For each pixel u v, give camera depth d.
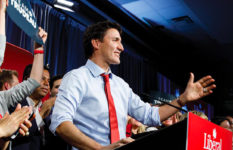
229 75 8.17
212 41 6.47
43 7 4.27
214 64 7.79
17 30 3.66
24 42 3.72
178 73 7.67
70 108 1.11
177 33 6.21
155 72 7.02
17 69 2.46
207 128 0.86
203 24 5.67
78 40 4.88
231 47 6.70
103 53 1.33
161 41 6.45
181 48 6.91
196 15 5.35
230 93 8.30
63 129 1.02
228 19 5.38
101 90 1.25
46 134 1.52
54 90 2.03
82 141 0.97
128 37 5.95
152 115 1.33
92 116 1.18
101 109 1.20
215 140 0.91
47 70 1.93
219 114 8.44
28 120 1.13
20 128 1.06
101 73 1.28
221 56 7.29
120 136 1.23
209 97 8.59
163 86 7.21
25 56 2.56
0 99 1.36
